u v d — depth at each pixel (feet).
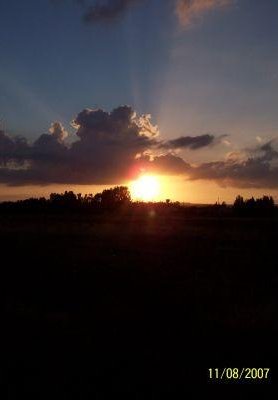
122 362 28.91
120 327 36.37
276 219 261.85
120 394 24.73
